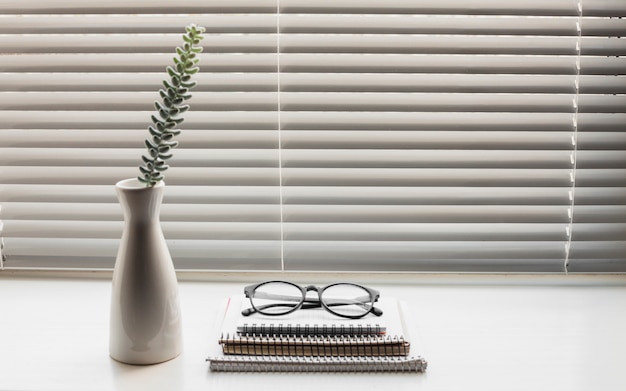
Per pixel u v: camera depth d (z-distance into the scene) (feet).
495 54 4.42
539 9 4.41
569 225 4.68
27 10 4.50
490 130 4.52
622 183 4.57
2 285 4.64
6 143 4.64
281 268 4.67
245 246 4.74
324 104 4.52
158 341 3.61
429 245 4.71
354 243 4.73
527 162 4.56
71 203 4.74
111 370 3.56
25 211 4.72
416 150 4.60
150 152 3.49
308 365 3.57
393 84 4.49
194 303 4.37
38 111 4.64
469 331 3.98
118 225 4.75
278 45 4.48
